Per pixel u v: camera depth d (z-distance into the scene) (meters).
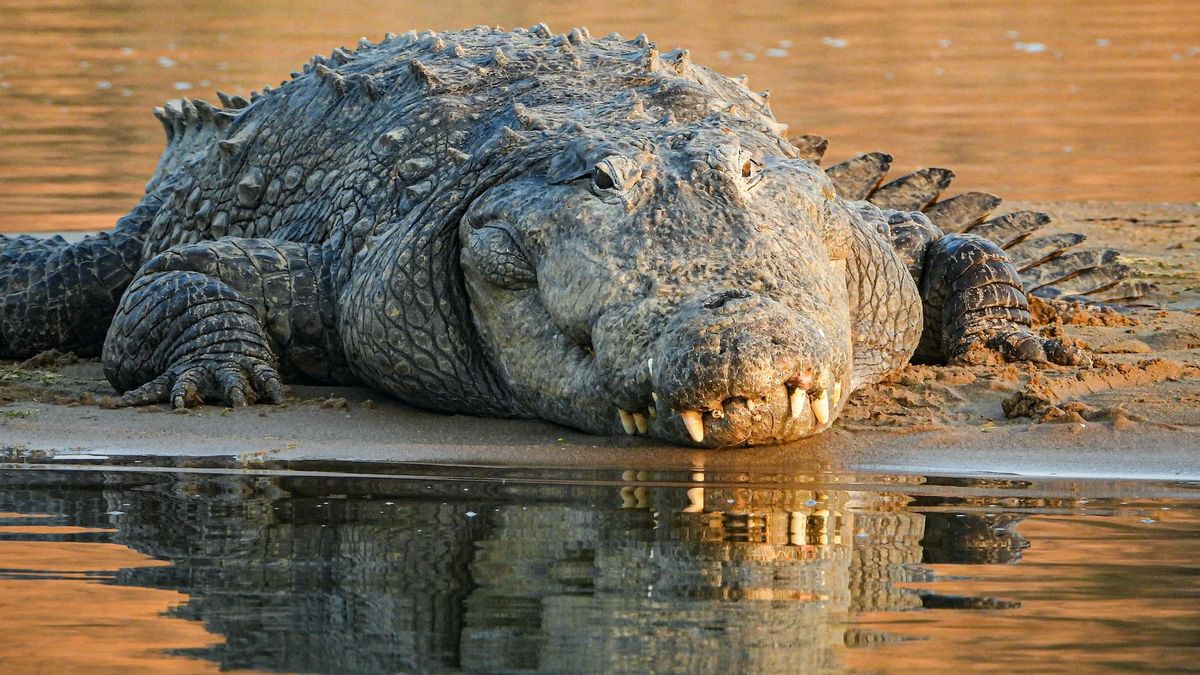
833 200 27.38
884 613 16.33
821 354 22.92
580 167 26.14
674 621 16.03
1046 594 16.94
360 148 31.97
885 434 25.16
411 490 21.88
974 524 19.86
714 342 22.48
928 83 82.00
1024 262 39.50
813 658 14.97
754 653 15.09
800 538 19.17
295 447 24.98
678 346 22.70
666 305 23.73
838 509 20.66
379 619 16.17
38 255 34.88
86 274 34.50
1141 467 23.11
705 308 23.11
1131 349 32.34
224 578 17.64
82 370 33.03
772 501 21.14
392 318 28.12
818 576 17.56
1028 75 85.31
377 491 21.80
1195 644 15.39
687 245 24.45
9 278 34.25
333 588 17.20
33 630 15.97
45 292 34.12
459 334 27.89
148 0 116.75
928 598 16.80
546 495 21.53
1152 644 15.39
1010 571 17.77
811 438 24.91
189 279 29.48
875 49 94.62
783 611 16.34
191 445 25.08
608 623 15.98
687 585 17.22
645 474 22.89
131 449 24.78
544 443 25.31
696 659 14.95
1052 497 21.36
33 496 21.58
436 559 18.30
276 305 30.00
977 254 32.41
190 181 35.44
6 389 29.64
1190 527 19.66
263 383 28.56
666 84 30.25
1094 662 14.91
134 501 21.25
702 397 22.47
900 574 17.66
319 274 30.48
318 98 34.12
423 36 34.91
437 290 28.02
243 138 34.69
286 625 16.05
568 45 32.91
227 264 30.12
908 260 32.69
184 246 30.59
